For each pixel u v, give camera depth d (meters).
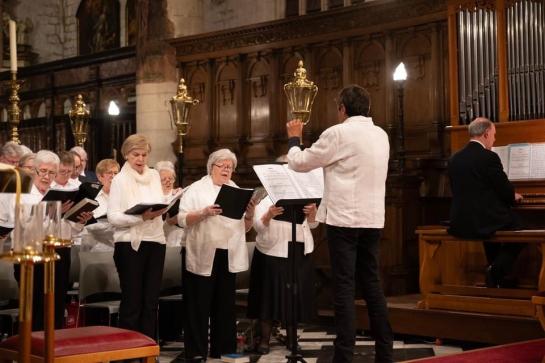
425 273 7.45
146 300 5.86
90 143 15.65
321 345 7.33
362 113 5.20
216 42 13.39
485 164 6.84
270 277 6.70
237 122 13.11
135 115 15.16
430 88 10.77
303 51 12.29
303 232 6.70
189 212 6.14
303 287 6.71
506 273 7.15
